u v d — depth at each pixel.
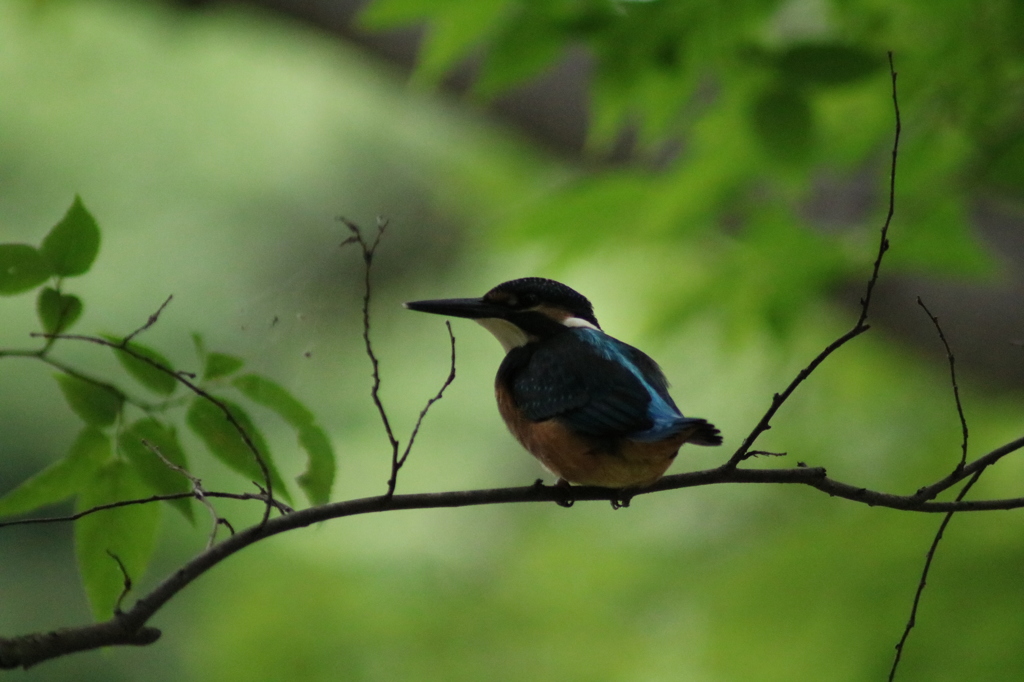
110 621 4.87
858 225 11.09
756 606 11.12
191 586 15.38
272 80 16.83
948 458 11.77
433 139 16.45
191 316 16.45
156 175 17.03
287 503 6.48
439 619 11.83
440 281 17.02
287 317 9.62
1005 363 11.77
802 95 8.14
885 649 10.32
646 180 9.62
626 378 7.63
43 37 15.51
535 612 11.85
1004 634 10.05
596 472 7.34
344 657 11.65
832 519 11.73
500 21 8.27
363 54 12.74
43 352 5.86
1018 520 10.88
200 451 14.25
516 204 16.12
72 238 5.71
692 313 11.37
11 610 15.97
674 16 7.96
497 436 15.85
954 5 8.41
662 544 12.33
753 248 10.62
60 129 16.77
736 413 13.84
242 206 17.08
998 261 9.98
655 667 11.14
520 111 12.40
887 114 9.23
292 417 6.20
